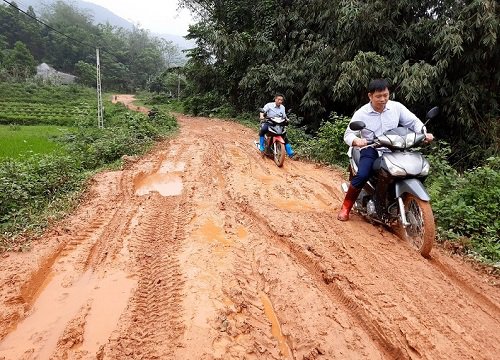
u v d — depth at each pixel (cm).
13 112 3206
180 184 718
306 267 385
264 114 949
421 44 1199
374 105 459
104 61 7906
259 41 2003
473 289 353
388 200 456
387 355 266
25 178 629
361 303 314
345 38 1368
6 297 334
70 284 359
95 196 619
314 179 750
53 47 7919
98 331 290
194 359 253
